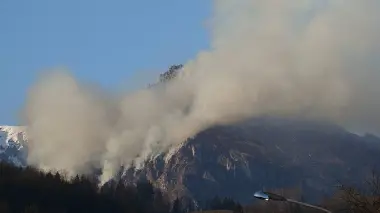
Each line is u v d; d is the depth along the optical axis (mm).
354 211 46938
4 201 158375
